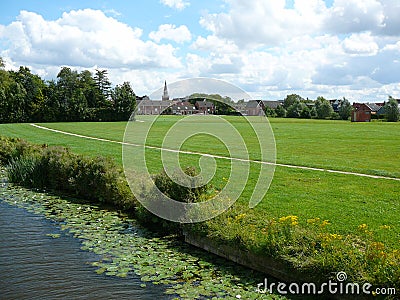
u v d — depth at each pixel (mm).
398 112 65875
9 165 15633
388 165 15750
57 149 13664
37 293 5590
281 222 6445
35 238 7859
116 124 50000
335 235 5824
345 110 72312
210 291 5625
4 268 6395
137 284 5859
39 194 11867
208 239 7191
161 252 7188
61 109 60906
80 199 11289
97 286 5789
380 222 7824
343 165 15562
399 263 4914
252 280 5969
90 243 7566
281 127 41844
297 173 13508
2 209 10086
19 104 59125
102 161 11516
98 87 73188
